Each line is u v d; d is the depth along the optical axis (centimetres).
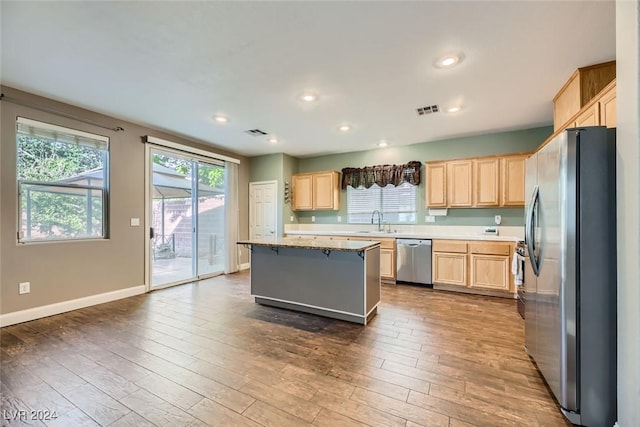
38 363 219
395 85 287
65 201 340
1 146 289
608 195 153
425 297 397
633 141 136
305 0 174
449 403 174
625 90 142
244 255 608
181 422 158
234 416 163
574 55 234
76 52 230
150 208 426
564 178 157
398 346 250
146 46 222
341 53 232
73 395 181
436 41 216
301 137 474
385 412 166
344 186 575
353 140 491
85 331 279
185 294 413
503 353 236
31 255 308
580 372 156
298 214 628
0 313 287
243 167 610
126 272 397
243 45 221
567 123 270
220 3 176
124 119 387
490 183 435
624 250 143
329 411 167
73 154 346
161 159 455
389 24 197
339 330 284
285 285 344
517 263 322
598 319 154
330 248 290
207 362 222
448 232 494
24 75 267
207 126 416
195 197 507
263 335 272
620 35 146
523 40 214
